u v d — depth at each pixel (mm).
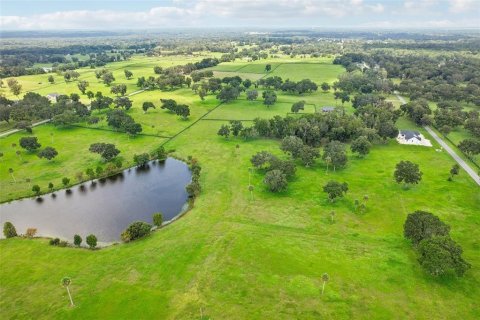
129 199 114250
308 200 107562
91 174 126438
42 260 81625
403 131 164375
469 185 114875
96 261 80812
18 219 102875
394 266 76938
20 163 138625
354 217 97875
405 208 101438
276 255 81000
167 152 150125
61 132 174250
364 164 134250
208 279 73562
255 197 110188
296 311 64875
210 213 101375
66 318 64375
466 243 84750
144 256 81938
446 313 64125
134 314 64938
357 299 67688
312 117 167500
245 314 64312
